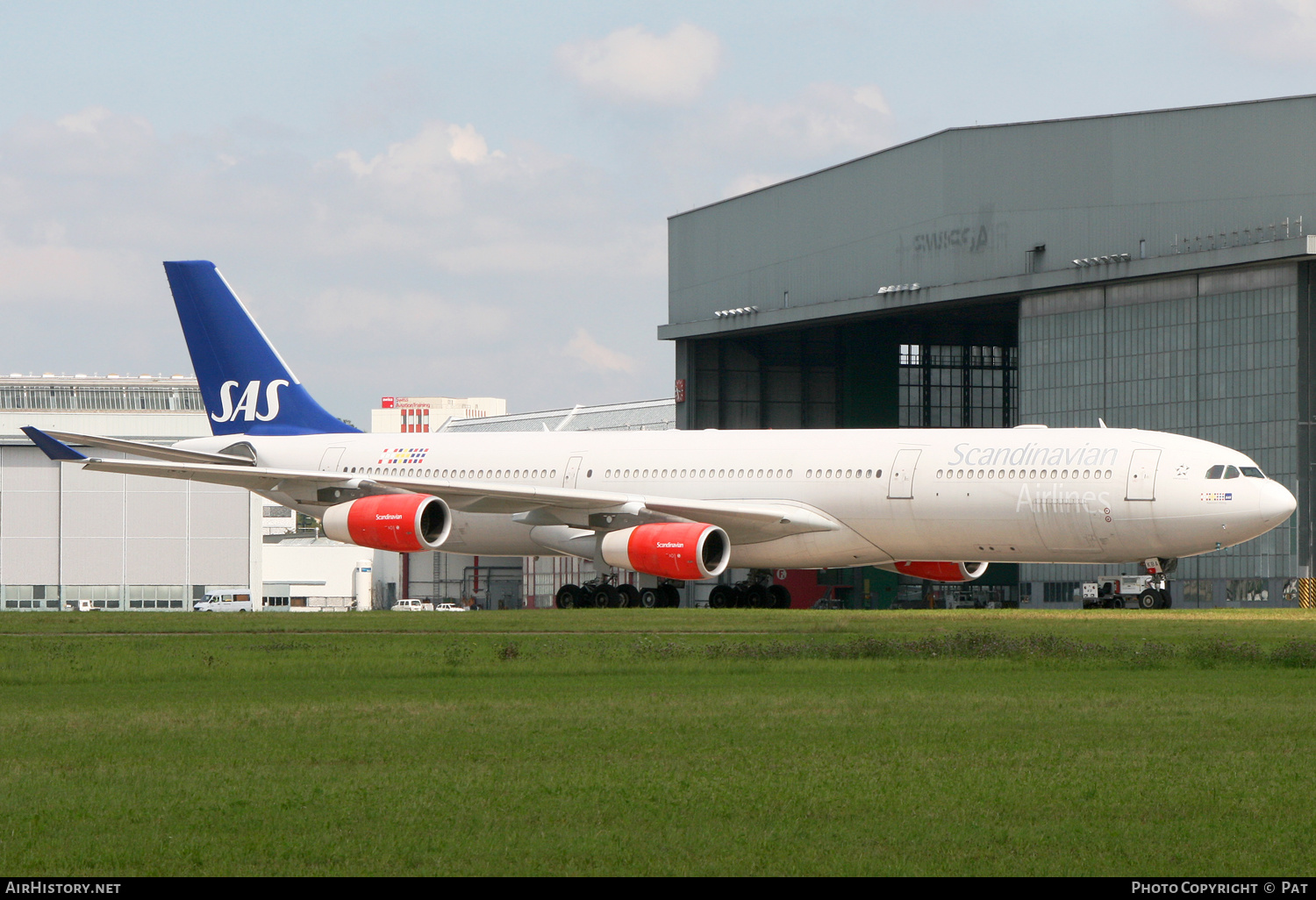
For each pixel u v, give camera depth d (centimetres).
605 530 14500
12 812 3098
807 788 3353
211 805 3166
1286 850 2762
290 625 10562
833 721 4541
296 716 4703
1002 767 3634
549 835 2881
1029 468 12875
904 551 13738
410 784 3403
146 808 3139
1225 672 6353
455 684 5844
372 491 14725
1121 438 12825
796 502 13925
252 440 16600
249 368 16900
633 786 3375
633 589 15488
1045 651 7062
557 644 8019
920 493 13300
